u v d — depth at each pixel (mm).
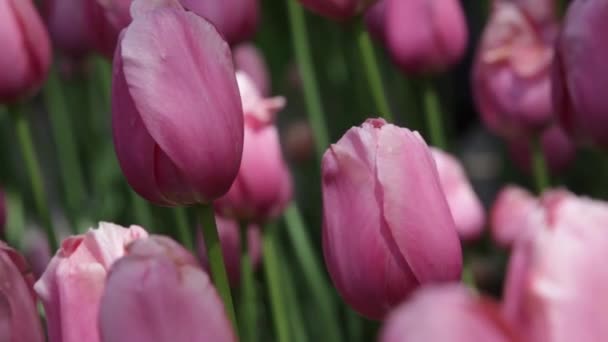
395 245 737
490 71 1036
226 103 736
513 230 1112
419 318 563
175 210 1043
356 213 737
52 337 708
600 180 1495
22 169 1526
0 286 700
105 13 916
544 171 1053
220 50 735
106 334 636
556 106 830
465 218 1016
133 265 633
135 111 729
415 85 1349
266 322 1222
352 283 745
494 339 565
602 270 576
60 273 698
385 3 1047
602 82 804
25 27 911
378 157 730
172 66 722
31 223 1495
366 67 953
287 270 1128
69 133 1308
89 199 1472
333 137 1580
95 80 1521
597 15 800
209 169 735
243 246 942
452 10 1030
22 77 919
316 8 947
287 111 1774
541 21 1028
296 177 1576
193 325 633
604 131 812
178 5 739
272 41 1684
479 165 2002
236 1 981
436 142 1076
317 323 1336
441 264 739
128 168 740
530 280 581
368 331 1256
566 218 582
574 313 576
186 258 638
